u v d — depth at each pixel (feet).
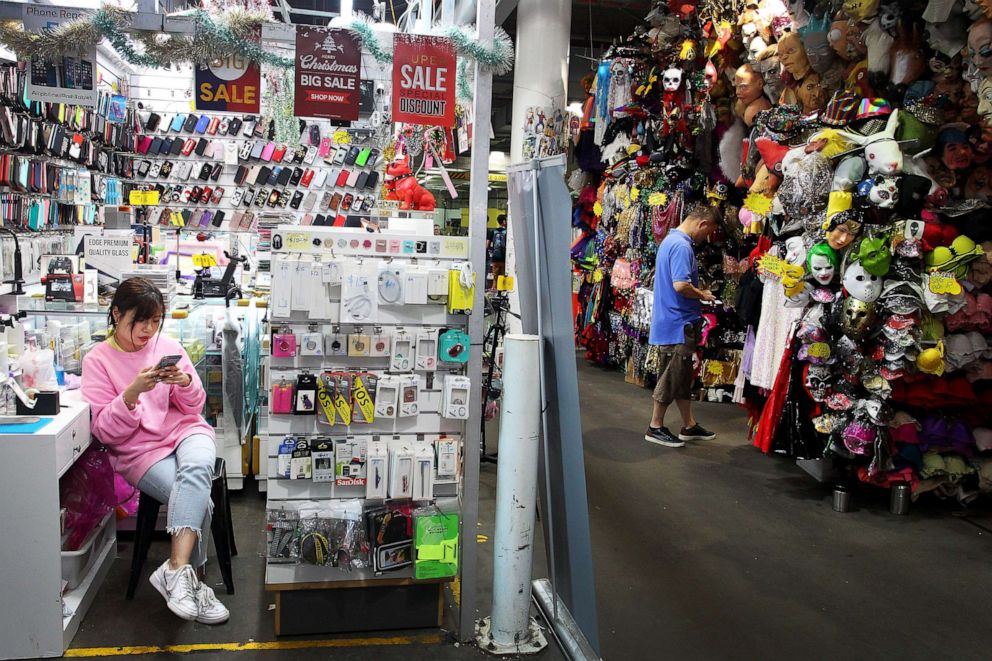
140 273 12.45
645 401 21.86
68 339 10.57
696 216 16.47
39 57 8.14
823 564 10.96
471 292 8.28
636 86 21.94
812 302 13.65
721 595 9.89
